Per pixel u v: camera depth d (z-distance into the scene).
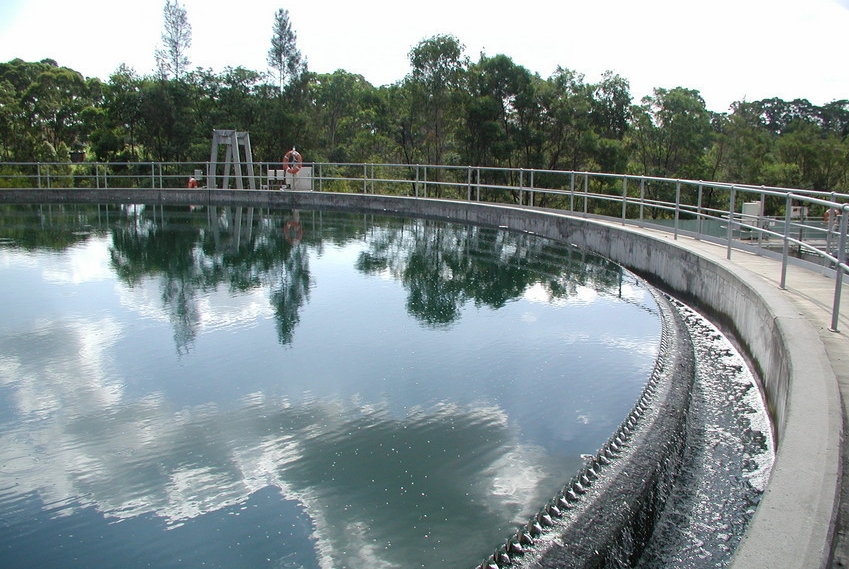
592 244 13.85
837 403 3.77
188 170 36.16
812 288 6.84
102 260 13.59
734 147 40.38
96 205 24.41
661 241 10.61
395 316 9.32
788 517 2.70
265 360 7.47
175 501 4.67
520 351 7.79
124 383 6.79
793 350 4.67
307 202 23.91
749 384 6.39
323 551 4.09
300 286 11.28
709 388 6.39
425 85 36.09
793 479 2.97
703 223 12.86
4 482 4.93
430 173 38.31
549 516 4.26
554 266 12.84
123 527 4.38
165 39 36.38
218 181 32.00
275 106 37.34
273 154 38.19
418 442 5.49
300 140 38.38
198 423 5.88
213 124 37.47
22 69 56.72
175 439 5.57
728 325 7.73
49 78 48.78
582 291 10.84
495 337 8.33
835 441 3.32
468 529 4.28
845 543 2.70
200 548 4.16
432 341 8.16
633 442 5.12
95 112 38.94
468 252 14.59
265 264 13.26
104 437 5.62
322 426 5.79
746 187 8.05
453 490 4.75
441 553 4.04
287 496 4.71
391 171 39.66
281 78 39.16
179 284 11.39
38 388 6.66
